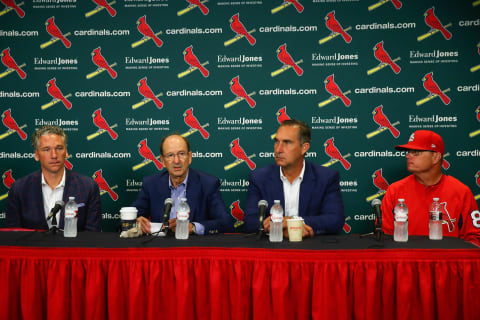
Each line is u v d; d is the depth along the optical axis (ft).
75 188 9.24
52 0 11.41
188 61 11.32
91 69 11.41
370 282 6.30
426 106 10.87
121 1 11.35
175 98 11.34
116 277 6.47
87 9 11.39
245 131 11.27
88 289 6.44
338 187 9.20
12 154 11.48
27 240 7.07
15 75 11.46
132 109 11.40
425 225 9.05
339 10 11.01
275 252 6.41
